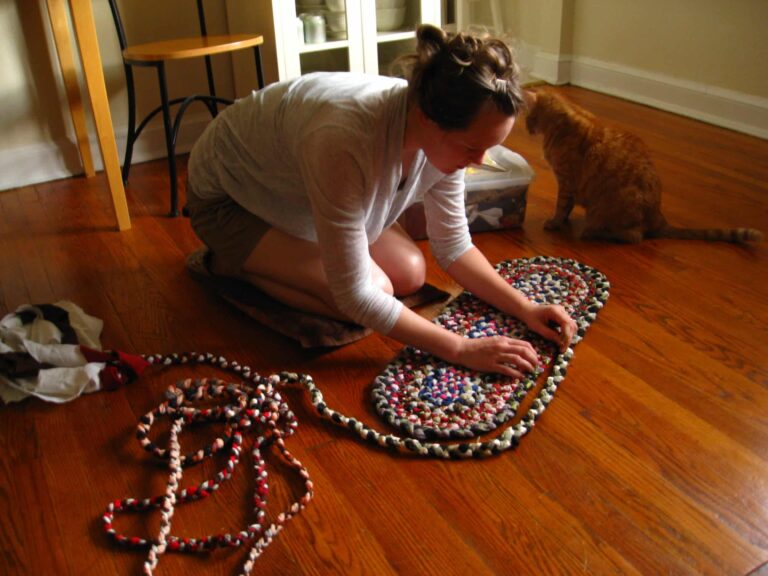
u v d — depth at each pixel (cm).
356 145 110
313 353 143
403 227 186
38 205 220
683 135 253
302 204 139
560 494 106
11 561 100
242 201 144
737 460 111
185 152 262
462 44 100
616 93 304
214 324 155
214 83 263
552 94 186
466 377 130
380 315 126
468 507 105
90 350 138
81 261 184
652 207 177
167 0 244
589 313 148
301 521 104
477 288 148
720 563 94
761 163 225
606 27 301
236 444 118
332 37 240
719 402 123
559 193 186
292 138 123
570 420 121
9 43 222
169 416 127
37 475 115
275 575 96
